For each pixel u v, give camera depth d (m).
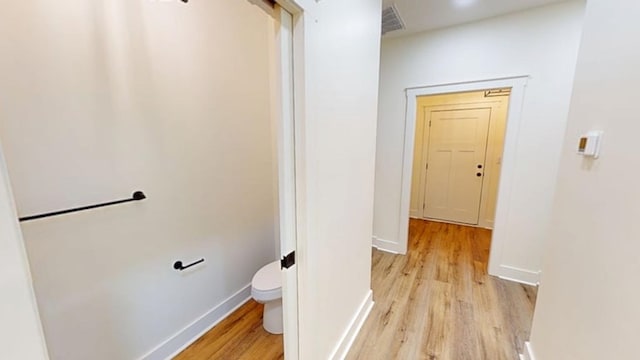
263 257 2.42
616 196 0.89
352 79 1.52
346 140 1.52
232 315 2.08
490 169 4.12
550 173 2.41
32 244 1.09
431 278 2.70
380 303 2.29
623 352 0.77
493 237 2.71
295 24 1.03
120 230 1.38
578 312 1.07
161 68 1.51
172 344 1.69
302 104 1.07
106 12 1.25
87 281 1.27
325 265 1.39
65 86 1.14
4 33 0.98
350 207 1.67
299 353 1.29
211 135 1.85
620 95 0.92
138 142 1.43
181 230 1.70
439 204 4.57
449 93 2.80
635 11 0.88
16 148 1.03
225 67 1.91
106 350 1.37
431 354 1.73
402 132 3.12
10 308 0.36
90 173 1.24
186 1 1.60
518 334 1.91
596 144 1.05
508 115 2.52
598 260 0.96
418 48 2.88
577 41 2.20
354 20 1.49
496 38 2.50
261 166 2.32
